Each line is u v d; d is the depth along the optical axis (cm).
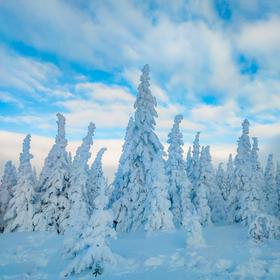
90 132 4556
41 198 4241
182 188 4262
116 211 3891
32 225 3897
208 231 3284
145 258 1939
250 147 5309
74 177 4372
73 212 4006
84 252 1795
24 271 1919
